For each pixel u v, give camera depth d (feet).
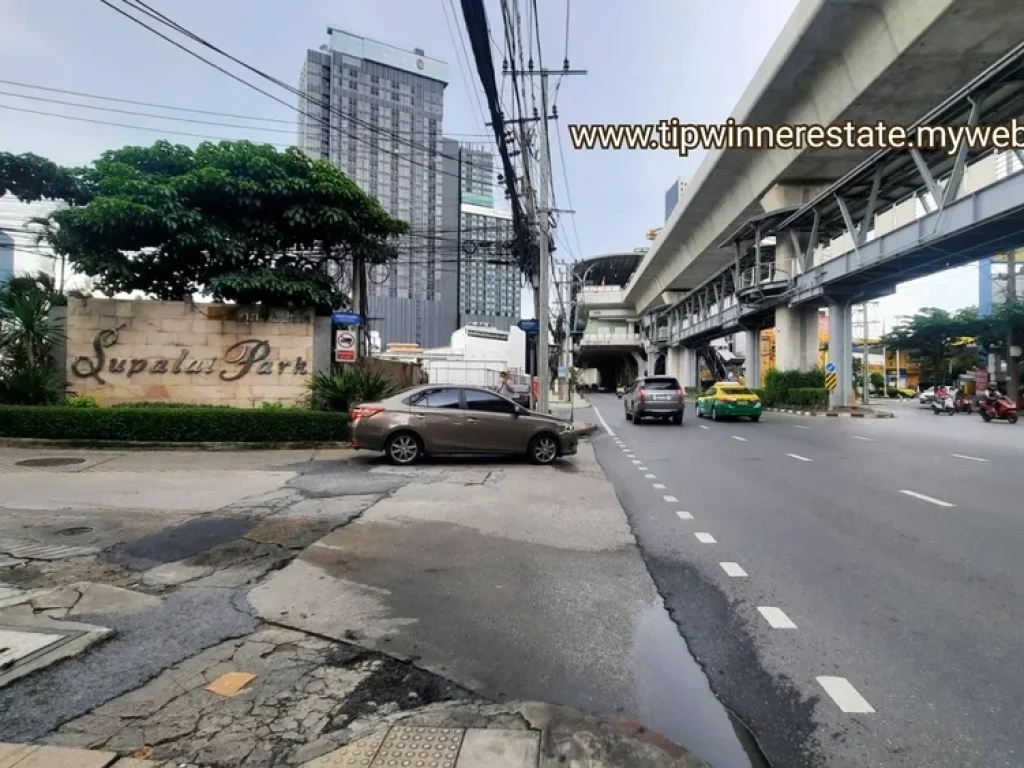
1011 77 51.03
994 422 93.04
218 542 21.07
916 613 15.58
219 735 10.08
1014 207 50.70
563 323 152.46
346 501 27.99
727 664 12.89
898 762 9.65
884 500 29.86
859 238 77.61
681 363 214.90
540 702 11.30
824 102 77.92
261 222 52.95
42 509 25.67
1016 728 10.59
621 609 15.84
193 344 51.83
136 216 47.62
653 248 176.65
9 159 49.67
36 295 50.29
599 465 42.39
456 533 22.85
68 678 11.80
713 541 22.36
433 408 40.40
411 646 13.50
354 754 9.58
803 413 100.99
